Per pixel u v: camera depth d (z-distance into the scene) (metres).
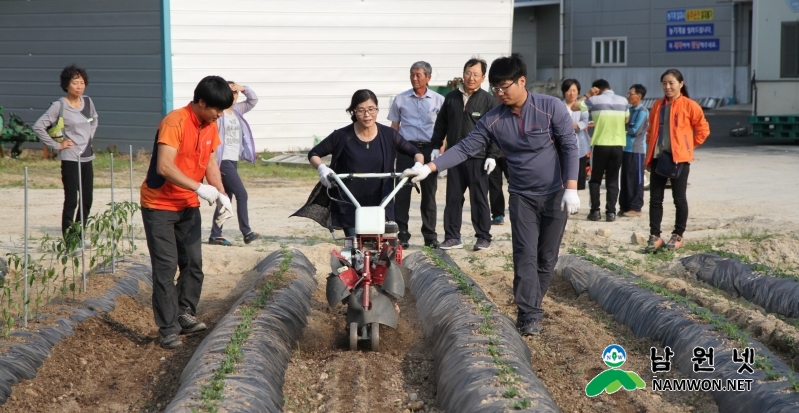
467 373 5.48
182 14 20.84
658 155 10.14
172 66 20.84
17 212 13.18
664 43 38.84
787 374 5.46
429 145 10.48
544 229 7.01
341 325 7.70
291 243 11.09
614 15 40.03
